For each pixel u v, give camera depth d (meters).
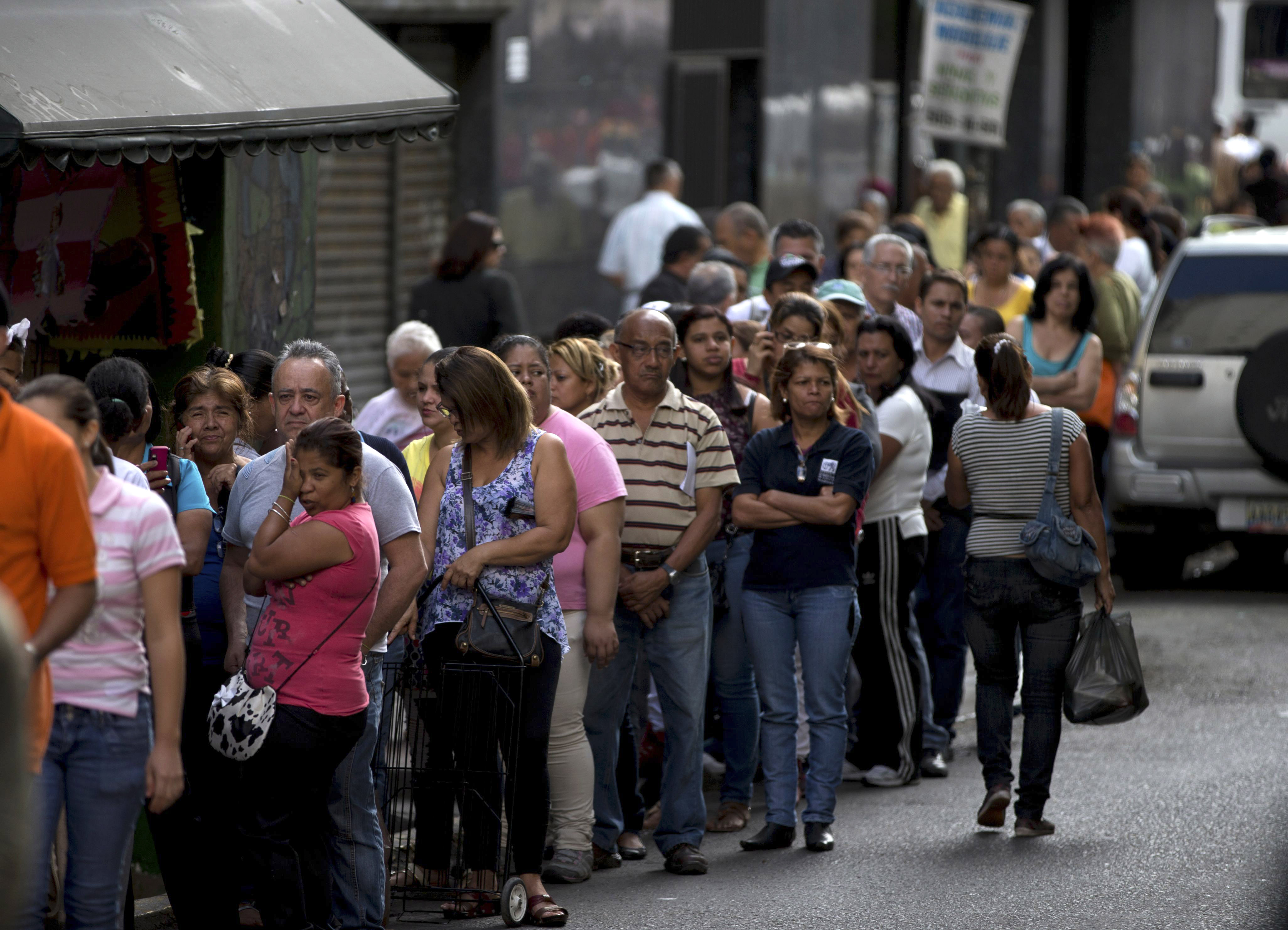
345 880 17.06
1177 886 19.30
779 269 27.56
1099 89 76.00
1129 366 37.69
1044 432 21.55
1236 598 37.19
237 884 16.98
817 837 21.11
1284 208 83.62
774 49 52.12
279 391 17.30
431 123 21.62
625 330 20.39
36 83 17.42
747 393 23.09
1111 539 40.28
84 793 13.59
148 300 21.25
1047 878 19.73
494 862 18.30
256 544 15.92
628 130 47.34
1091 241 40.00
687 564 20.19
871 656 24.00
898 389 23.98
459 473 18.33
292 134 19.58
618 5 46.62
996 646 21.91
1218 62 90.06
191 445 17.70
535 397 19.25
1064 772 24.47
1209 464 36.75
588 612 19.16
